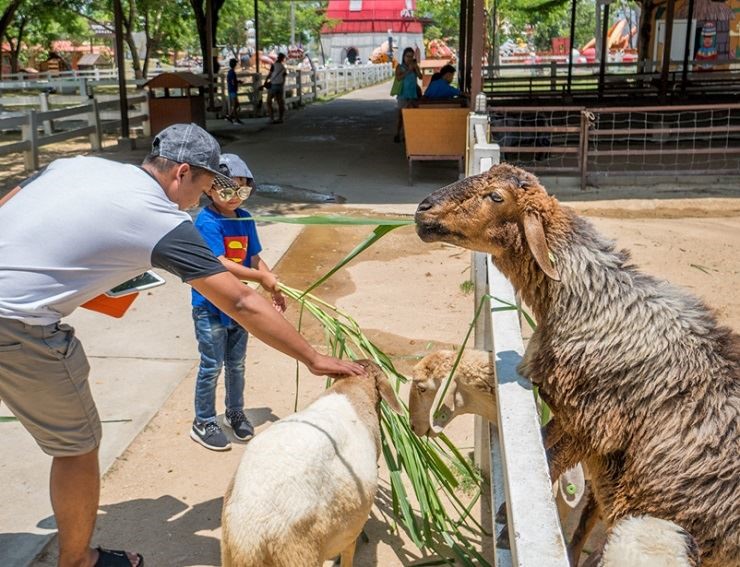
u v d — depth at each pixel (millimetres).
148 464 4711
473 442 4980
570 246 2891
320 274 8305
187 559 3867
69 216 2988
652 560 1670
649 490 2633
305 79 31859
